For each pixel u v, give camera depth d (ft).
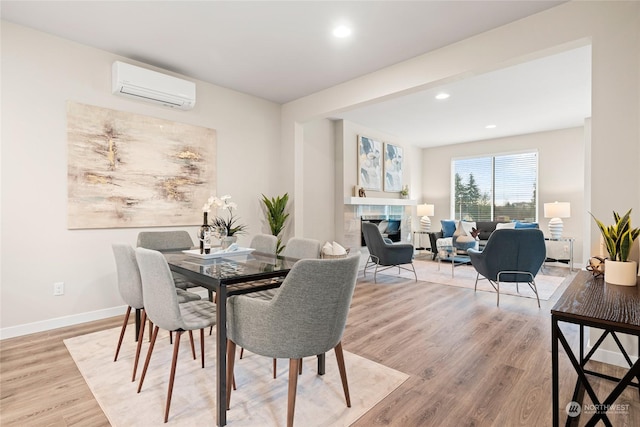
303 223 16.78
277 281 6.85
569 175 20.10
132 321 10.02
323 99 13.64
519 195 22.15
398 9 8.12
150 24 8.78
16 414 5.48
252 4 7.92
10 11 8.15
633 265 5.41
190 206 12.15
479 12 8.23
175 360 5.49
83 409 5.63
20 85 8.78
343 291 5.07
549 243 19.52
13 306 8.77
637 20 6.90
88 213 9.87
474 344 8.42
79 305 9.81
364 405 5.77
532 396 6.06
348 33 9.23
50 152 9.24
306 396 6.04
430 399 5.97
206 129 12.65
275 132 15.26
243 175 13.99
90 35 9.30
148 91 10.53
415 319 10.37
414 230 25.81
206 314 6.34
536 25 8.27
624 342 7.17
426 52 10.34
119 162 10.45
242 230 13.91
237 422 5.30
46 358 7.52
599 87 7.33
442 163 25.72
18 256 8.82
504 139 22.70
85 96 9.83
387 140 21.90
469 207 24.47
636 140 6.91
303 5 7.97
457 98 14.69
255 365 7.30
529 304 12.01
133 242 10.78
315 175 17.65
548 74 11.99
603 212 7.27
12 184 8.70
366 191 20.27
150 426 5.18
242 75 12.12
